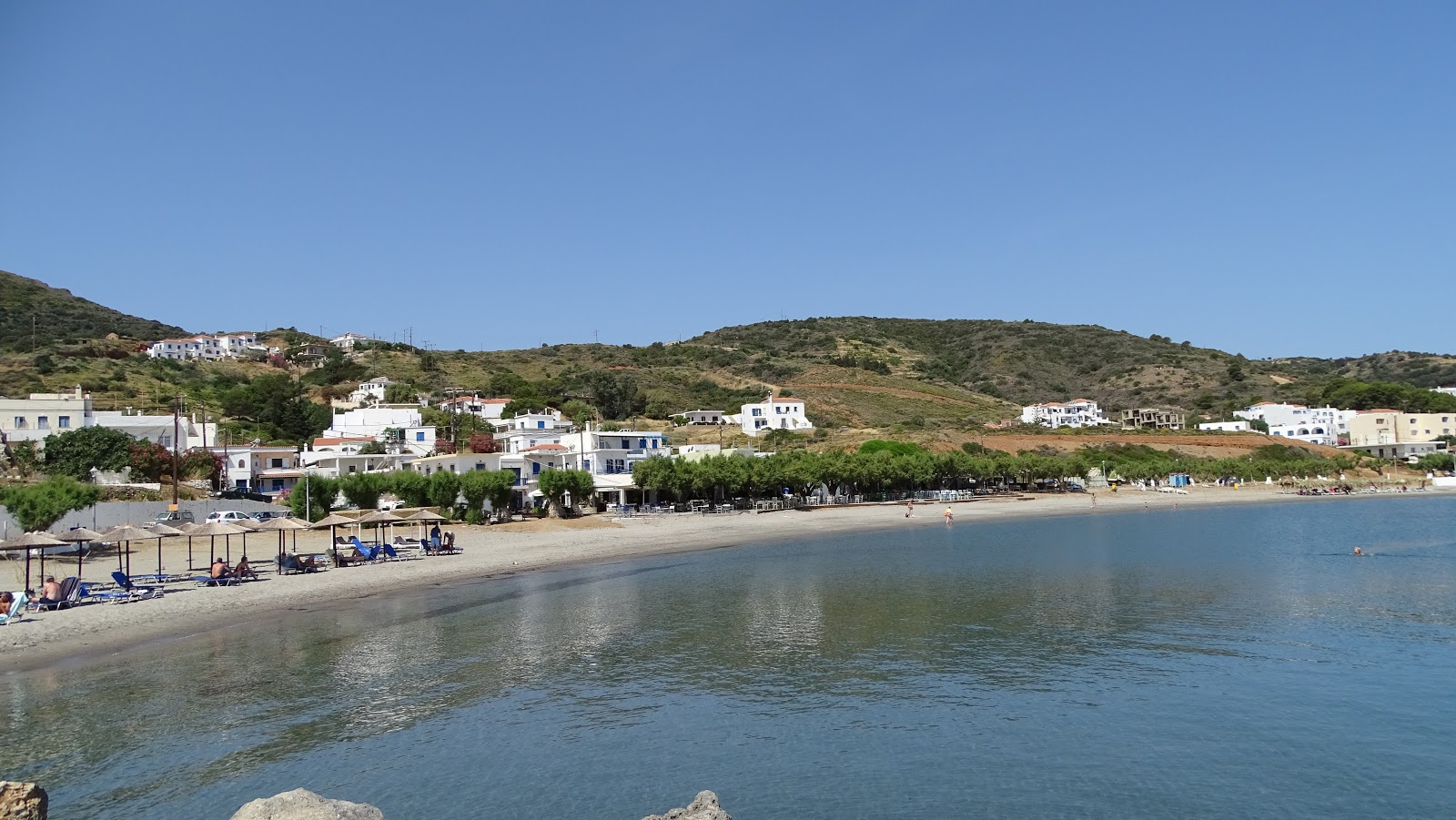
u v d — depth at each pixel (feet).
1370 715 87.15
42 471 270.05
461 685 98.73
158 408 464.24
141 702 91.56
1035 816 66.13
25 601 130.93
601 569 203.00
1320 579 170.09
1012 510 404.77
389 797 68.90
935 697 94.48
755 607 147.43
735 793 70.38
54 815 64.59
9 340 649.61
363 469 379.76
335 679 100.99
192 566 189.26
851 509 392.68
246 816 48.16
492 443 444.14
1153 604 144.87
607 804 68.23
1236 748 79.30
